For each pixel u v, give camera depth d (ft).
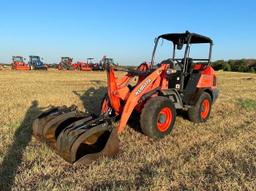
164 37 25.70
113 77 20.34
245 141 21.77
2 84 57.77
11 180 14.71
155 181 14.60
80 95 42.29
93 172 15.70
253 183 14.67
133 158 17.70
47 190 13.76
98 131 16.85
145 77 22.52
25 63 145.38
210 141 21.52
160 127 21.59
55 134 19.11
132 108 20.06
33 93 43.42
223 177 15.40
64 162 17.04
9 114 28.07
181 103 24.11
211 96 28.55
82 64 153.28
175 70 23.62
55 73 115.03
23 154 17.89
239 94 48.78
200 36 25.09
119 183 14.65
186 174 15.70
